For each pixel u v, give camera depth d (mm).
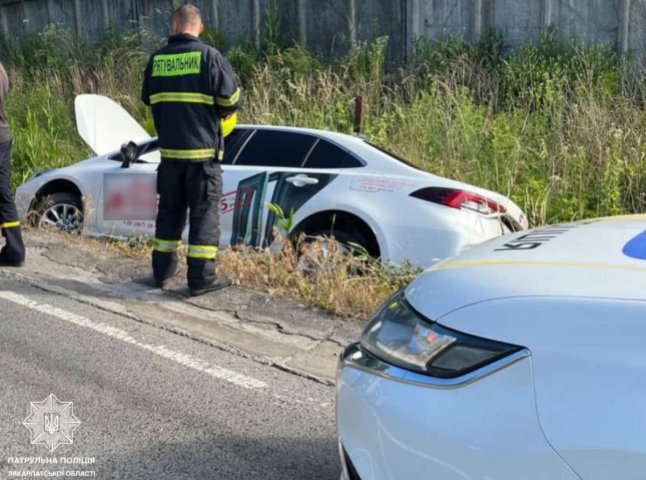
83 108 9719
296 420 4090
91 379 4520
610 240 2770
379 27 13023
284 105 11586
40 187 8062
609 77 10219
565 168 8789
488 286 2488
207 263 5867
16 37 16938
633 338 2168
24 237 7496
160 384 4477
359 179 6629
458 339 2402
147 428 3973
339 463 3668
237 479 3523
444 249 6238
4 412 4121
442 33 12406
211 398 4324
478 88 10992
